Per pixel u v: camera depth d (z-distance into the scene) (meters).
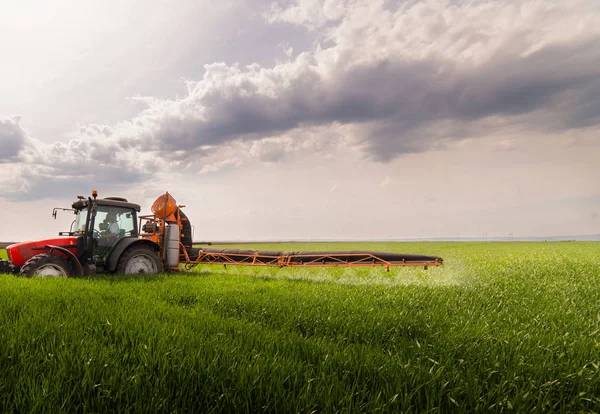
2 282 8.09
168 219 12.65
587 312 5.78
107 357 3.11
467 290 7.80
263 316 5.35
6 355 3.15
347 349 3.50
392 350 3.76
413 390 2.59
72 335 3.78
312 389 2.59
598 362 3.10
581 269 13.19
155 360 3.01
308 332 4.50
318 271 11.51
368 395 2.52
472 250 36.94
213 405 2.44
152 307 5.57
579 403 2.54
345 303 6.09
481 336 3.99
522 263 16.33
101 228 10.73
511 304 6.29
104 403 2.38
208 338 3.81
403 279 9.95
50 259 9.52
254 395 2.53
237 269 13.20
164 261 12.09
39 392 2.43
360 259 10.23
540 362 3.20
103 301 5.94
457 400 2.53
